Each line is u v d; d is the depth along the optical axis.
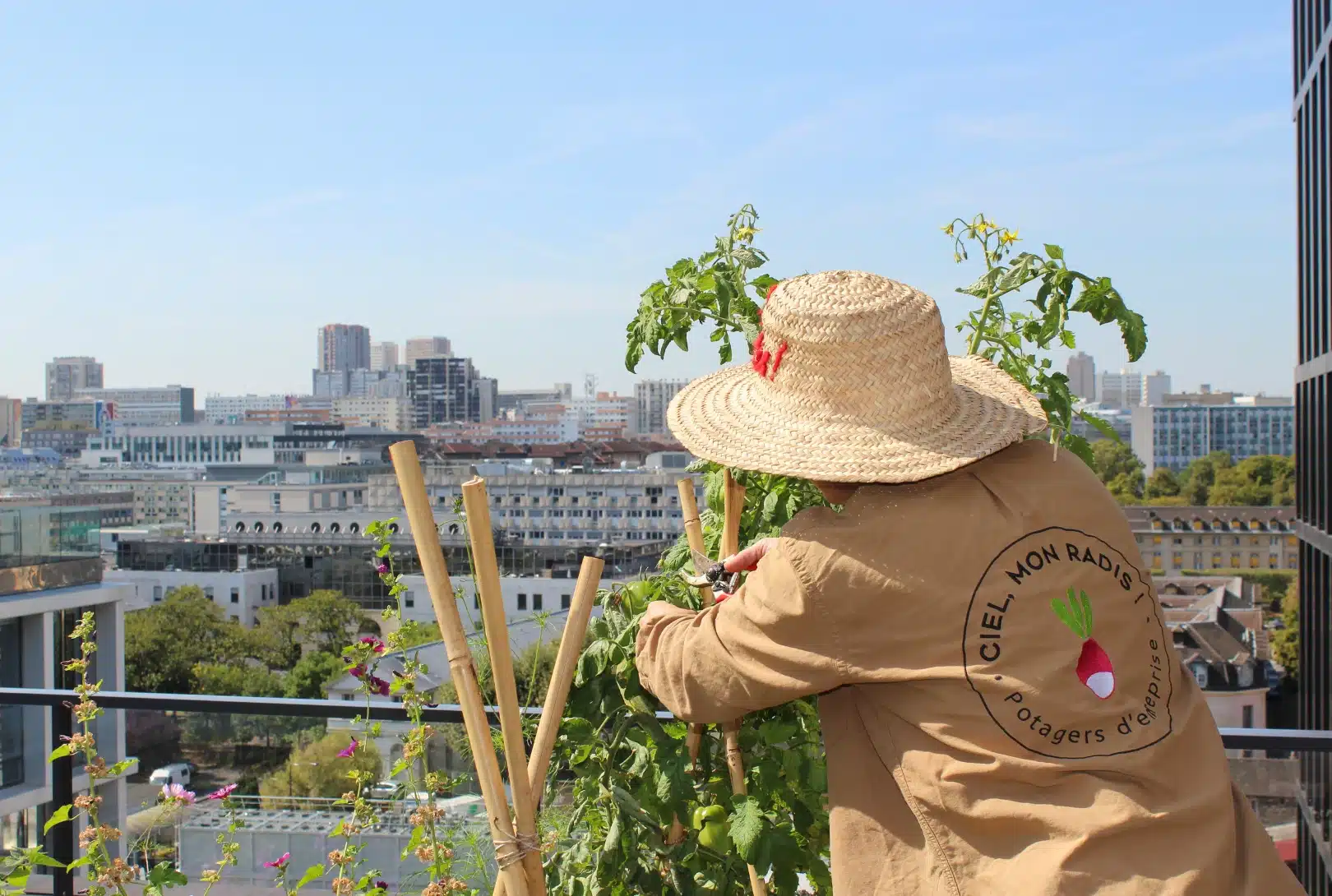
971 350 2.47
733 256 2.54
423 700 2.60
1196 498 124.44
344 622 91.31
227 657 89.56
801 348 1.71
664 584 2.28
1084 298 2.44
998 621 1.53
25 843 2.84
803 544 1.62
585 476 126.50
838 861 1.61
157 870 2.53
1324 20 15.73
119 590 40.75
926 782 1.52
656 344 2.58
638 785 2.24
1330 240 15.27
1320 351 16.06
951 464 1.59
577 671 2.18
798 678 1.62
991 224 2.49
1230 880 1.48
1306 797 3.52
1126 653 1.56
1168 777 1.50
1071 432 2.43
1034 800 1.47
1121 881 1.40
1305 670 17.19
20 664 37.56
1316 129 16.27
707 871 2.17
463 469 80.06
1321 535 15.52
